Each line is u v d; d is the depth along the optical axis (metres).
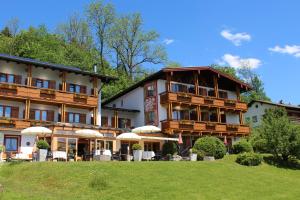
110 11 70.06
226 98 51.62
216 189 22.89
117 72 68.88
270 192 24.14
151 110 45.91
